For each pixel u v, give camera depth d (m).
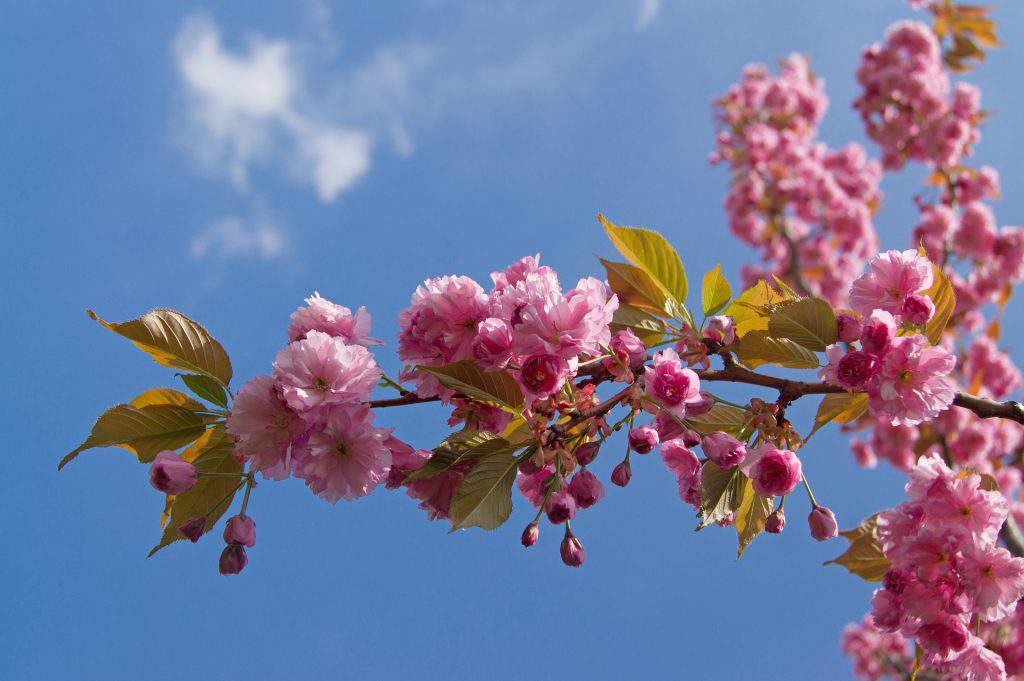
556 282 1.25
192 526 1.25
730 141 4.93
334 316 1.27
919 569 1.26
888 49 4.13
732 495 1.27
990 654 1.27
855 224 4.57
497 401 1.24
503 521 1.21
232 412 1.23
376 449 1.22
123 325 1.26
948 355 1.24
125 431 1.26
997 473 3.53
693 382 1.24
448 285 1.26
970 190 3.94
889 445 3.89
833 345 1.27
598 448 1.25
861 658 4.34
